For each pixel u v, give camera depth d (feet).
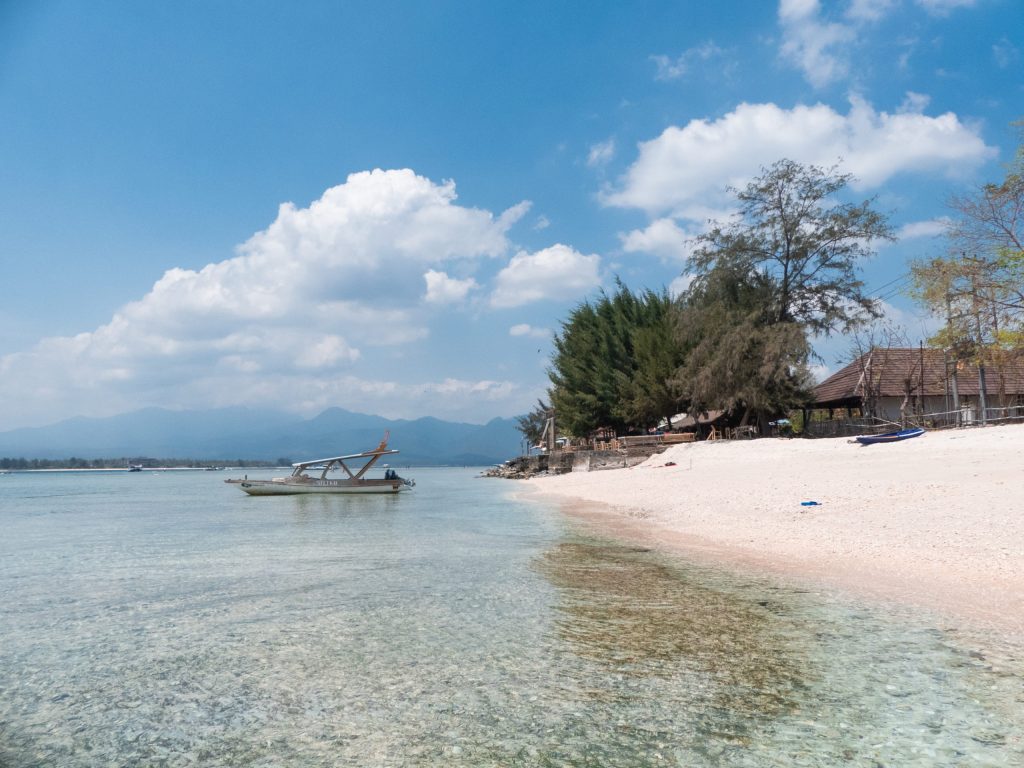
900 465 69.51
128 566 42.04
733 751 14.96
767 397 131.64
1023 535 36.96
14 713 17.93
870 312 136.05
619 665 20.94
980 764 14.11
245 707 18.06
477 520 70.79
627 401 172.24
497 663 21.33
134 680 20.30
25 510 105.19
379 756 15.06
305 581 35.55
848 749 14.92
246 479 124.26
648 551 44.09
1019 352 100.07
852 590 30.32
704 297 146.92
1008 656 20.80
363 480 125.59
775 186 139.03
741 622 25.57
